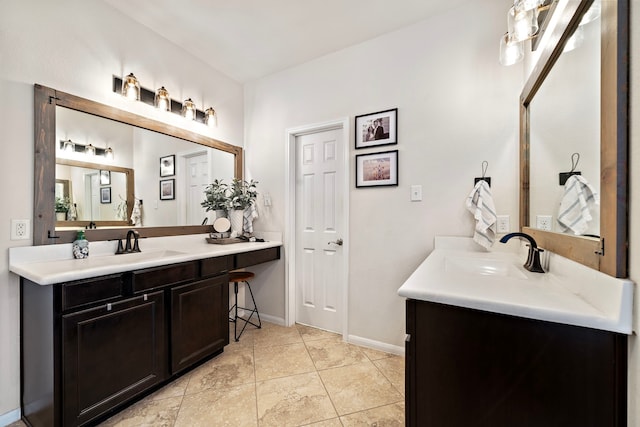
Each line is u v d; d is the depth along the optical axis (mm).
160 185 2195
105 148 1852
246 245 2438
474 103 1845
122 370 1461
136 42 1999
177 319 1736
